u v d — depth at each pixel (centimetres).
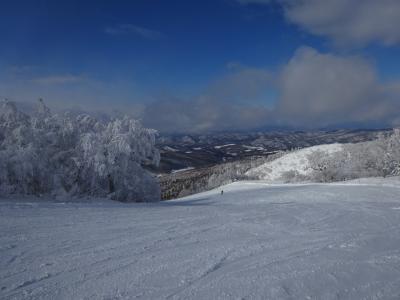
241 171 11025
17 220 1115
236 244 880
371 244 890
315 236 998
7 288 558
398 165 6006
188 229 1081
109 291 552
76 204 1734
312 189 3481
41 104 2962
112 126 3112
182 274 636
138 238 934
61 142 2936
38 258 721
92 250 797
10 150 2481
